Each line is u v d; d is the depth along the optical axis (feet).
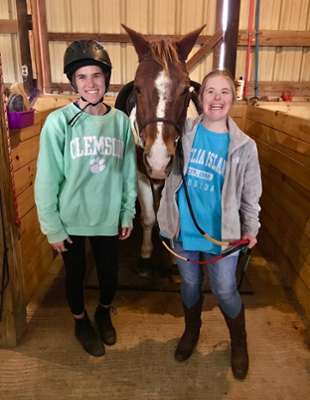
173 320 5.88
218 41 10.16
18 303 5.13
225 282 4.21
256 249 8.35
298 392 4.51
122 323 5.76
